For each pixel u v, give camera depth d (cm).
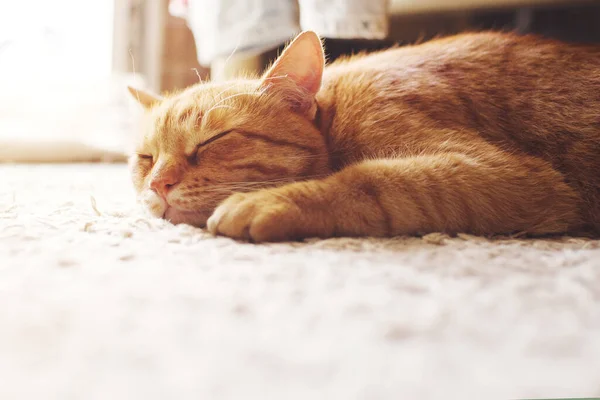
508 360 23
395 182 37
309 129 41
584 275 30
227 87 42
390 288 28
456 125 42
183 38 128
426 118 41
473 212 37
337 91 44
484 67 44
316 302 26
